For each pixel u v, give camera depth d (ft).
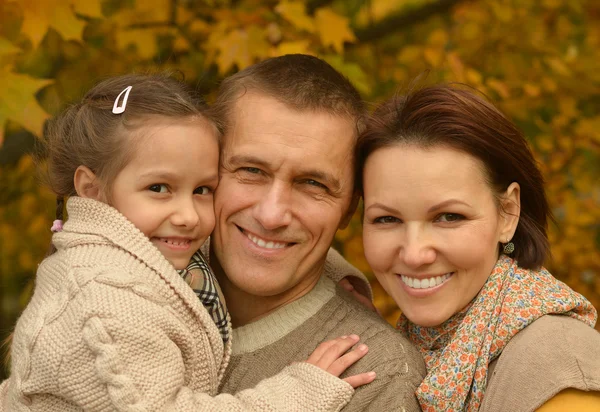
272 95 7.09
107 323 6.07
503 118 7.14
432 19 15.31
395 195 6.89
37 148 10.15
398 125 6.98
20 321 6.75
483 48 14.82
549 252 7.54
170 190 7.10
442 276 7.05
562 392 6.19
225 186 7.29
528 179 7.27
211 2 12.81
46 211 13.92
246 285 7.29
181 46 12.94
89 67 13.15
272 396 6.49
